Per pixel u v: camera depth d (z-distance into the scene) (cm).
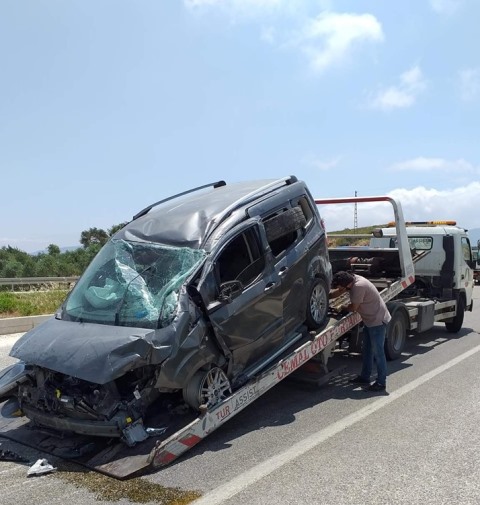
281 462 492
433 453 510
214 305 549
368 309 734
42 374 524
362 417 619
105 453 494
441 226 1218
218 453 515
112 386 493
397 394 714
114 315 526
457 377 799
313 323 724
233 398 557
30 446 535
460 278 1175
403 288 980
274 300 636
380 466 481
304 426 592
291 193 720
